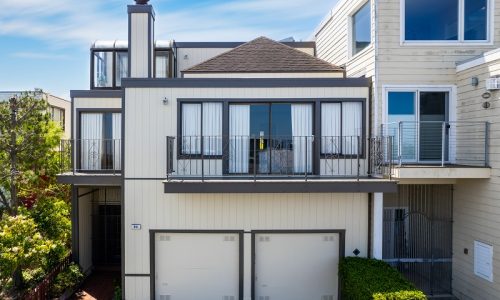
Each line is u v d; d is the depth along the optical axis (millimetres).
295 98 8852
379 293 6633
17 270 9070
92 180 9938
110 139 10422
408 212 9516
